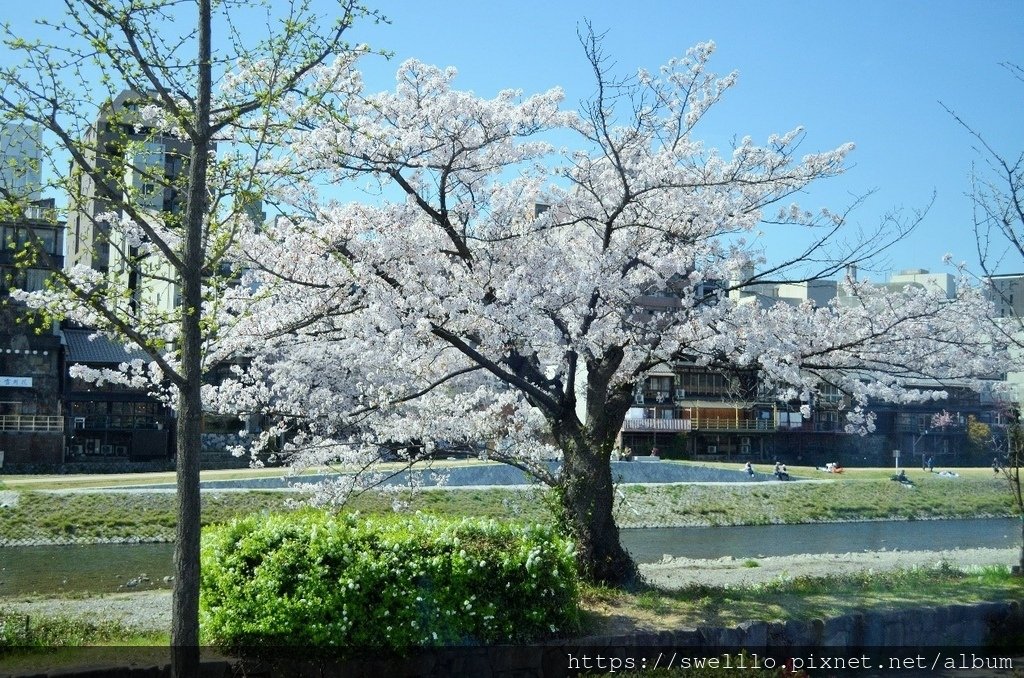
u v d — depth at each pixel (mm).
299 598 9516
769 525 41938
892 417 59656
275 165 12164
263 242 13672
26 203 8461
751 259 15766
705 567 19297
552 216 15477
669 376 63312
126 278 11180
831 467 54969
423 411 16031
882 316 15930
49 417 50562
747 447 63969
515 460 15625
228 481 36625
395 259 13609
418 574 9930
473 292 13625
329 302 14164
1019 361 17094
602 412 14734
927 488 48188
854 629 12297
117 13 8164
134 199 9039
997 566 17438
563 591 10789
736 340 14336
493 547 10625
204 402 15836
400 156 13805
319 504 15344
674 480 49406
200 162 8570
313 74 12680
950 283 32094
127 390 54406
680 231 15211
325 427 15445
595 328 14211
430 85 14086
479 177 15203
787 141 15211
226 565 9898
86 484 37531
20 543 30453
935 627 12836
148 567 26000
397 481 26312
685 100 16188
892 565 20016
